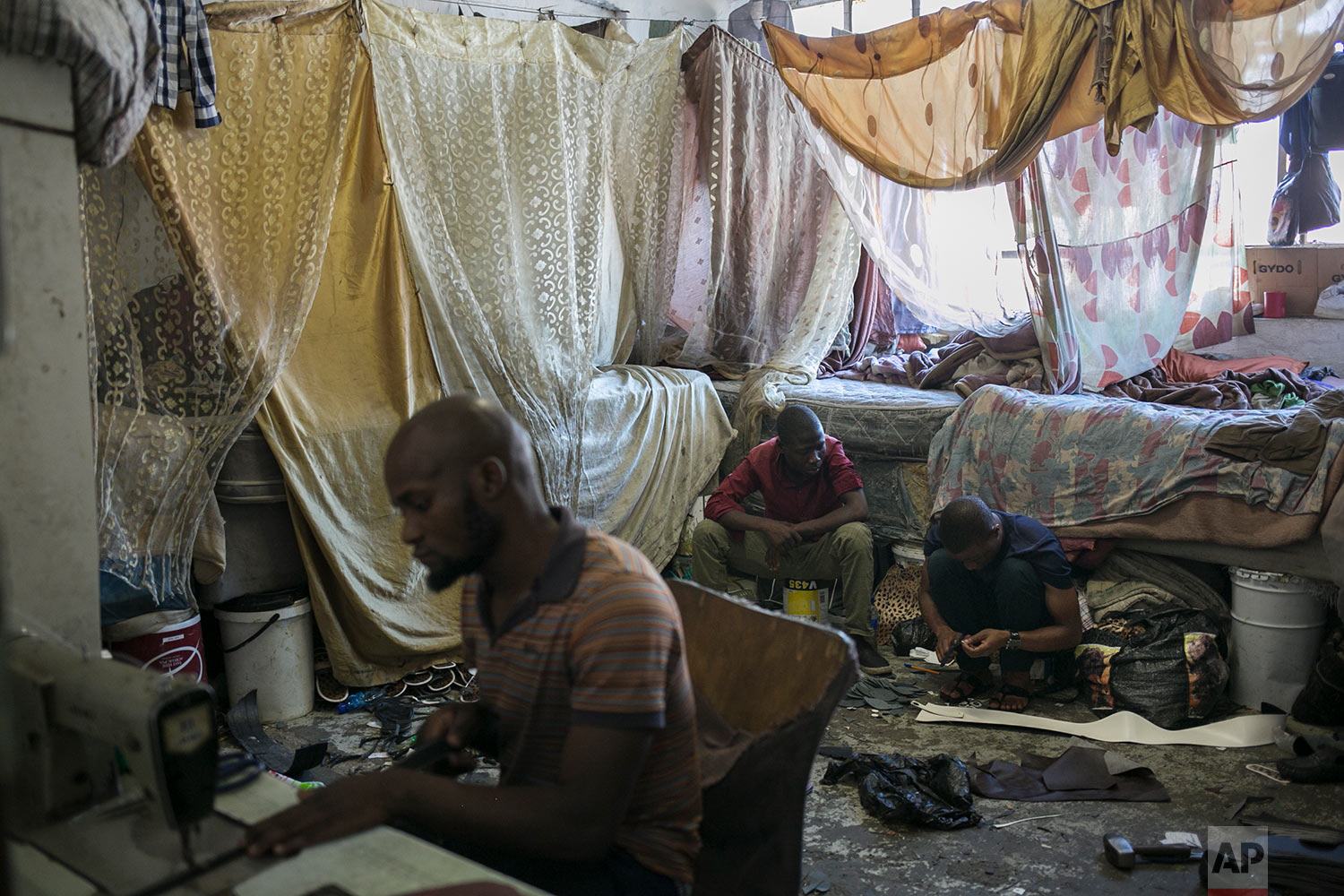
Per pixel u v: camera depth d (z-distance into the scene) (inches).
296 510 155.4
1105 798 129.9
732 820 66.7
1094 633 164.7
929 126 198.2
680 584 82.2
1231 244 220.5
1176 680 152.3
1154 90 170.1
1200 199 196.9
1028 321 215.9
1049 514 180.1
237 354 142.5
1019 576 153.8
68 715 53.1
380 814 53.3
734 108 222.1
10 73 64.3
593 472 197.0
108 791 55.7
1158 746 145.7
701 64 217.0
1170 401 197.5
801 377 231.9
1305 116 246.2
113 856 50.3
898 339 264.4
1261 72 162.9
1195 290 224.5
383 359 165.5
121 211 135.1
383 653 165.6
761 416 221.3
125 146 80.4
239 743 145.3
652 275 222.2
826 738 151.7
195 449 140.9
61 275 68.3
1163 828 122.4
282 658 156.3
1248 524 157.1
